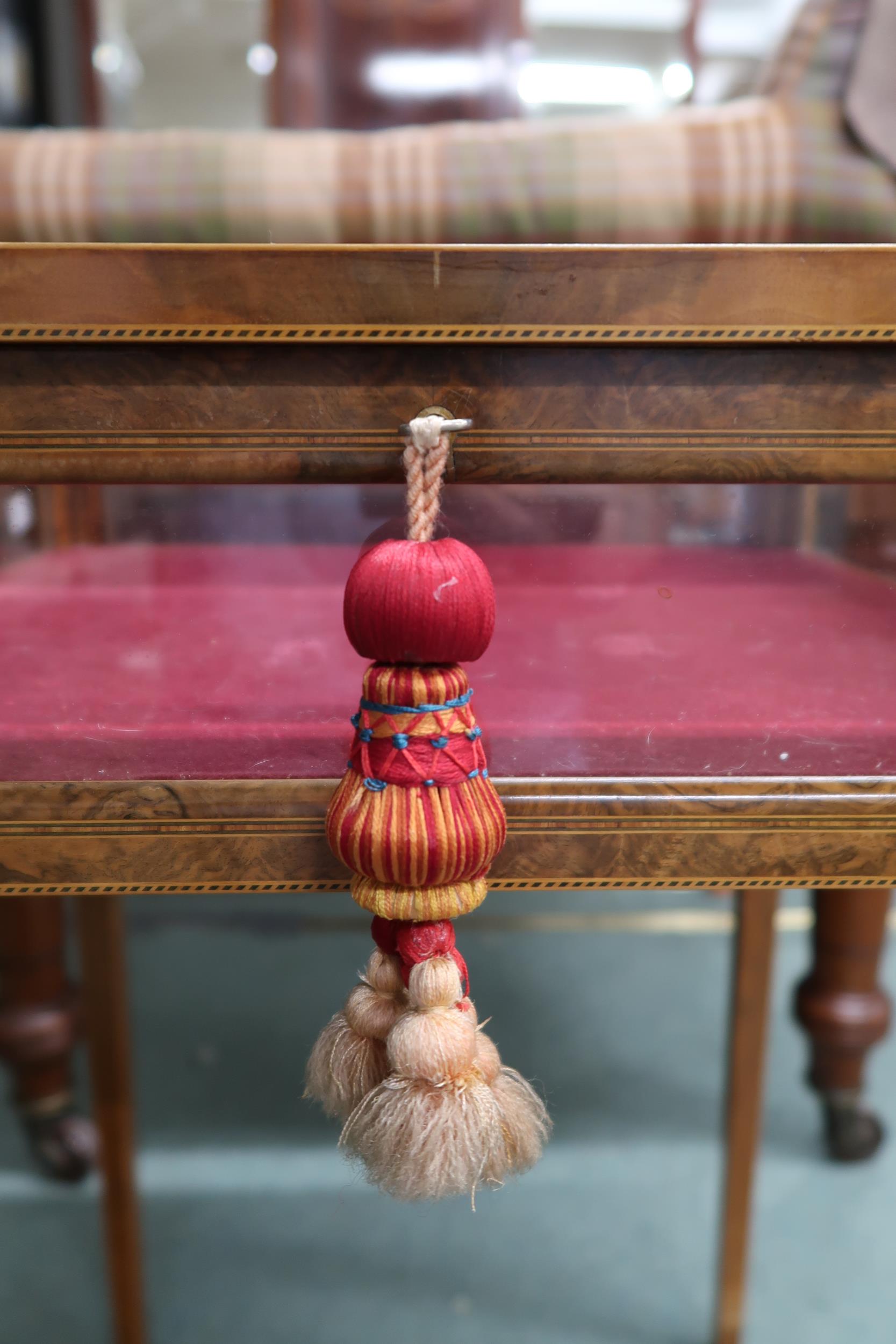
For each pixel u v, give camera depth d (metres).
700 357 0.35
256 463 0.36
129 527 0.42
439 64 1.38
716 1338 0.81
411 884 0.32
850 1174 1.02
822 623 0.43
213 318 0.34
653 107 1.51
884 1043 1.24
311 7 1.34
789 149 0.47
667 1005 1.33
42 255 0.33
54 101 1.46
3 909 0.90
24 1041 0.94
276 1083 1.14
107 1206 0.79
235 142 0.49
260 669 0.43
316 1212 0.96
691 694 0.41
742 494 0.41
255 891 0.38
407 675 0.32
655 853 0.38
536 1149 0.34
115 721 0.39
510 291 0.34
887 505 0.41
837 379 0.36
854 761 0.38
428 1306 0.85
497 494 0.40
